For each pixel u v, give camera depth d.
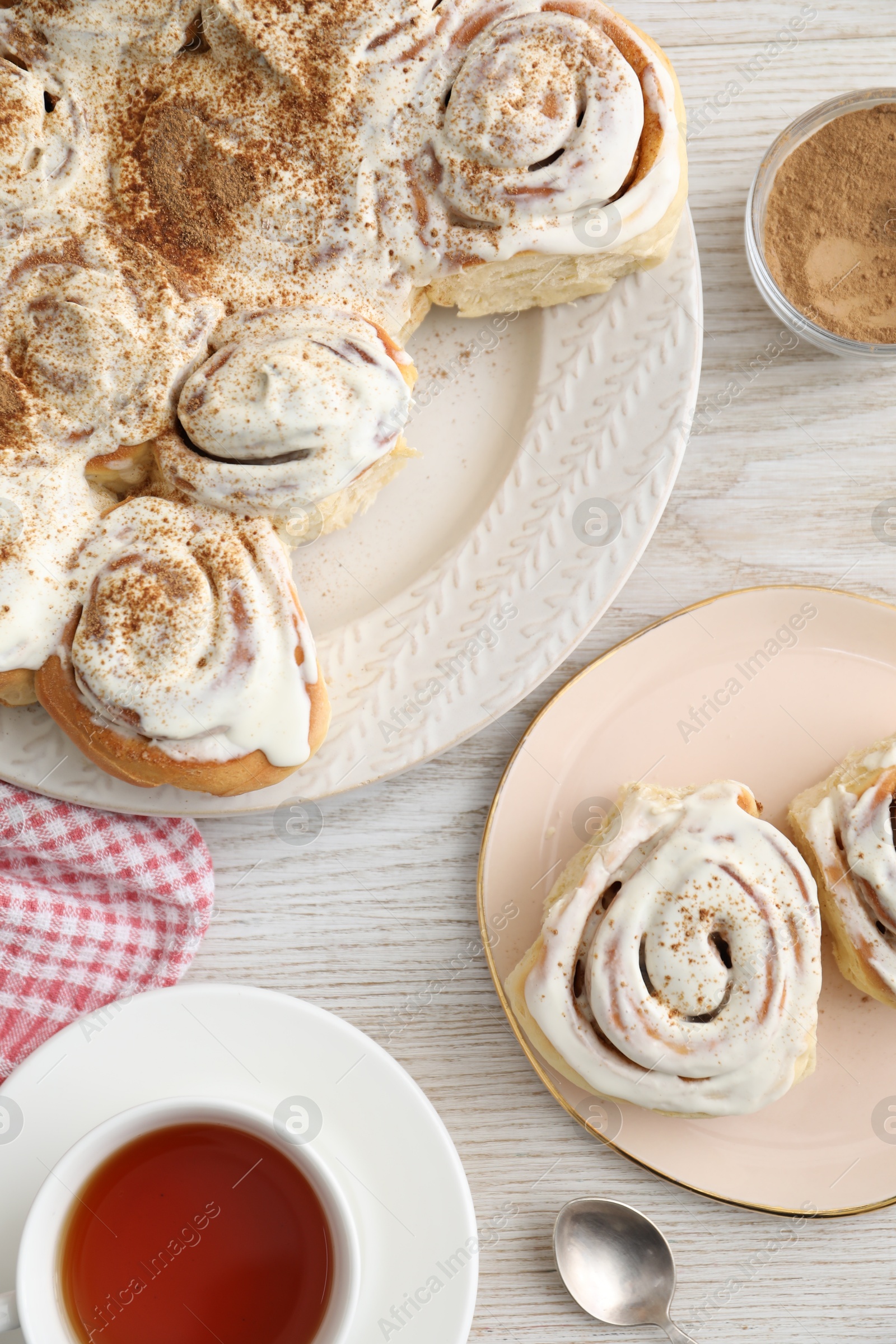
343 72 0.72
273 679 0.72
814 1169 0.74
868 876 0.73
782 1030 0.72
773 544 0.77
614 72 0.73
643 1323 0.74
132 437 0.72
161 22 0.72
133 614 0.71
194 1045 0.71
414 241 0.73
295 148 0.73
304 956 0.75
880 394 0.77
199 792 0.73
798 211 0.76
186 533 0.72
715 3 0.77
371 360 0.72
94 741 0.72
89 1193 0.70
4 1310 0.67
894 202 0.75
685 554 0.77
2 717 0.73
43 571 0.71
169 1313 0.70
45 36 0.73
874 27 0.77
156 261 0.72
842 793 0.74
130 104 0.73
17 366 0.72
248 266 0.73
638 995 0.72
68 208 0.73
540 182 0.72
